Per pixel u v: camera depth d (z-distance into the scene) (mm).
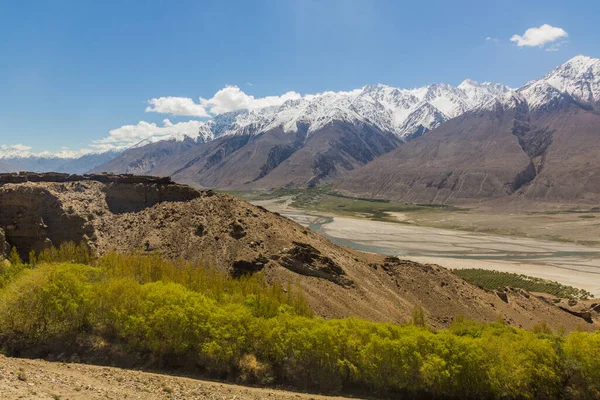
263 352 43812
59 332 41375
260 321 45562
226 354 41156
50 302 41906
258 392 36531
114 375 33844
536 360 46719
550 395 45594
